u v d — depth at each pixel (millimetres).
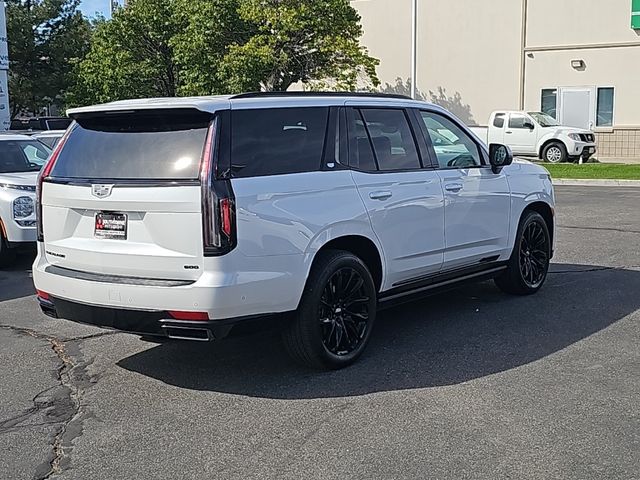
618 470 4082
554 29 29859
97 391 5496
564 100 30016
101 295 5277
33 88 40188
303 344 5574
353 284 5871
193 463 4289
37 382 5723
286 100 5691
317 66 26578
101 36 29484
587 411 4875
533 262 8023
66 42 40719
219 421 4879
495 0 30703
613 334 6539
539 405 4988
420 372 5680
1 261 10312
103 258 5312
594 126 29625
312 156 5719
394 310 7504
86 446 4559
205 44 25922
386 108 6504
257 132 5410
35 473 4223
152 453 4438
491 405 5004
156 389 5504
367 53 29062
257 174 5293
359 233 5879
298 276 5395
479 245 7219
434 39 31984
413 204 6383
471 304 7676
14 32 39219
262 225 5184
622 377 5488
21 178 10484
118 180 5289
